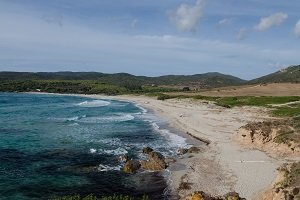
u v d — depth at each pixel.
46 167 38.06
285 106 85.19
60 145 49.19
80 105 124.50
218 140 50.78
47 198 29.16
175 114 85.69
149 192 30.92
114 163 39.94
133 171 36.69
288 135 43.03
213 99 117.06
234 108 89.94
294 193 22.47
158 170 36.94
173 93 170.38
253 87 157.88
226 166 37.34
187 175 34.94
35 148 47.06
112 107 116.06
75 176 35.12
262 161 38.47
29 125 68.88
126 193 30.72
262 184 31.27
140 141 52.84
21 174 35.38
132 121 76.00
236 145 46.88
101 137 55.81
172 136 57.06
